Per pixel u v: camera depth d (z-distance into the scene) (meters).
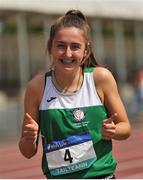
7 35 39.16
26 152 5.86
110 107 5.88
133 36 46.81
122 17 41.91
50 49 5.99
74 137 5.72
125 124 5.86
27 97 5.96
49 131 5.78
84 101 5.78
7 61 41.44
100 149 5.74
